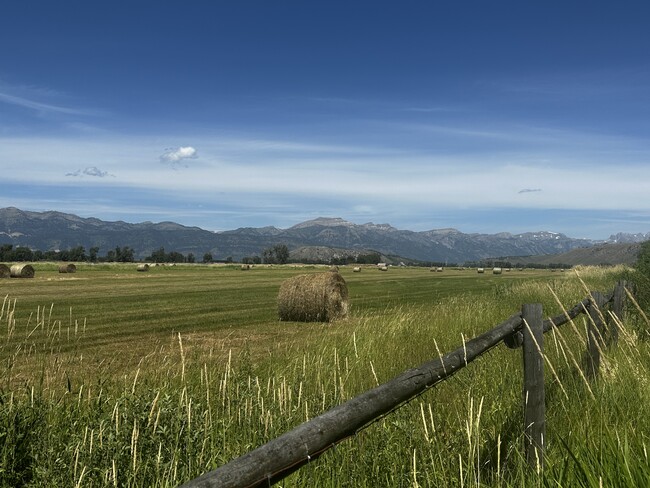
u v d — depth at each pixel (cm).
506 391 502
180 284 4847
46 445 374
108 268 9019
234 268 11262
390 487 309
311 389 538
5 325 1845
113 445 348
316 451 204
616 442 318
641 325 816
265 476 179
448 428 376
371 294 3791
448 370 302
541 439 354
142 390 503
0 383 510
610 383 443
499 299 2020
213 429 400
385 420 362
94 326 1936
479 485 290
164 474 325
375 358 772
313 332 1559
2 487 340
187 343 1498
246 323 2056
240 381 516
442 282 5825
